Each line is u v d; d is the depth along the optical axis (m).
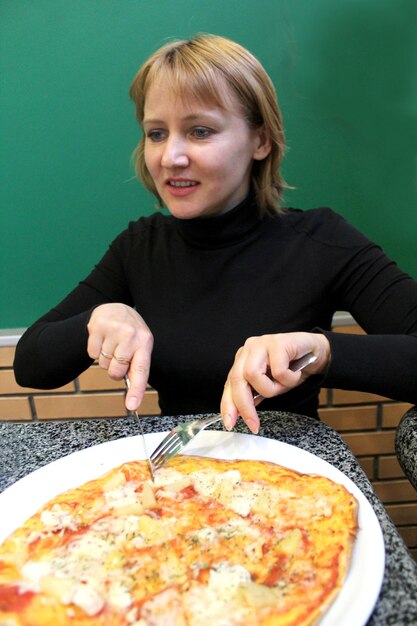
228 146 0.90
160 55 0.90
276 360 0.69
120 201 1.34
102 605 0.46
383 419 1.46
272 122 0.96
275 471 0.63
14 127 1.28
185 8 1.19
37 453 0.73
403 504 1.54
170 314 1.03
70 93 1.26
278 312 0.98
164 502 0.60
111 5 1.20
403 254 1.34
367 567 0.46
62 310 1.11
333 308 1.05
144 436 0.72
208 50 0.86
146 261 1.10
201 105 0.86
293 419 0.77
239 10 1.19
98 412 1.49
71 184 1.33
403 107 1.21
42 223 1.36
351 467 0.65
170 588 0.47
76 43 1.22
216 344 0.97
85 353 0.90
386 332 0.92
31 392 1.47
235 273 1.01
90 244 1.38
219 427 0.76
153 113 0.89
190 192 0.93
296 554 0.51
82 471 0.66
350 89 1.21
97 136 1.29
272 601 0.45
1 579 0.49
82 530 0.56
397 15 1.15
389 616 0.43
